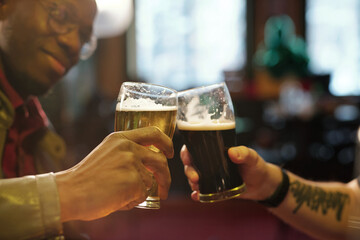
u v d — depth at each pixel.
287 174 0.79
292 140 2.15
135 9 4.21
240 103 3.04
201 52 4.31
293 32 3.98
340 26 4.20
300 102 2.34
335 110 2.74
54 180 0.48
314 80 3.19
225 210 2.50
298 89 2.46
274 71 3.52
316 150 2.14
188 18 4.27
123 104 0.59
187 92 0.65
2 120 0.66
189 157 0.70
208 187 0.66
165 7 4.25
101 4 0.87
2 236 0.46
